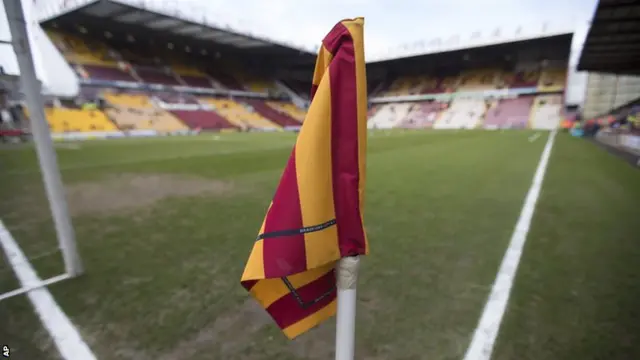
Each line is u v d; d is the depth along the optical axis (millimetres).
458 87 41031
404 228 3902
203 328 2068
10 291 2527
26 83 2289
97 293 2488
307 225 890
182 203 5168
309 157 883
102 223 4191
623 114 19359
